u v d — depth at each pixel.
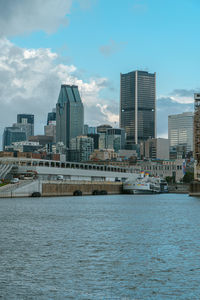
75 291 37.88
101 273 43.75
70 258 50.34
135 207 133.00
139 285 39.75
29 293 37.22
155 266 46.75
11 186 182.50
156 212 114.19
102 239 63.84
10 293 37.16
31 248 56.06
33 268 45.41
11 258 49.91
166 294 37.25
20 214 101.19
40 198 177.38
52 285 39.50
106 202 158.75
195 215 105.50
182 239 64.25
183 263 48.22
